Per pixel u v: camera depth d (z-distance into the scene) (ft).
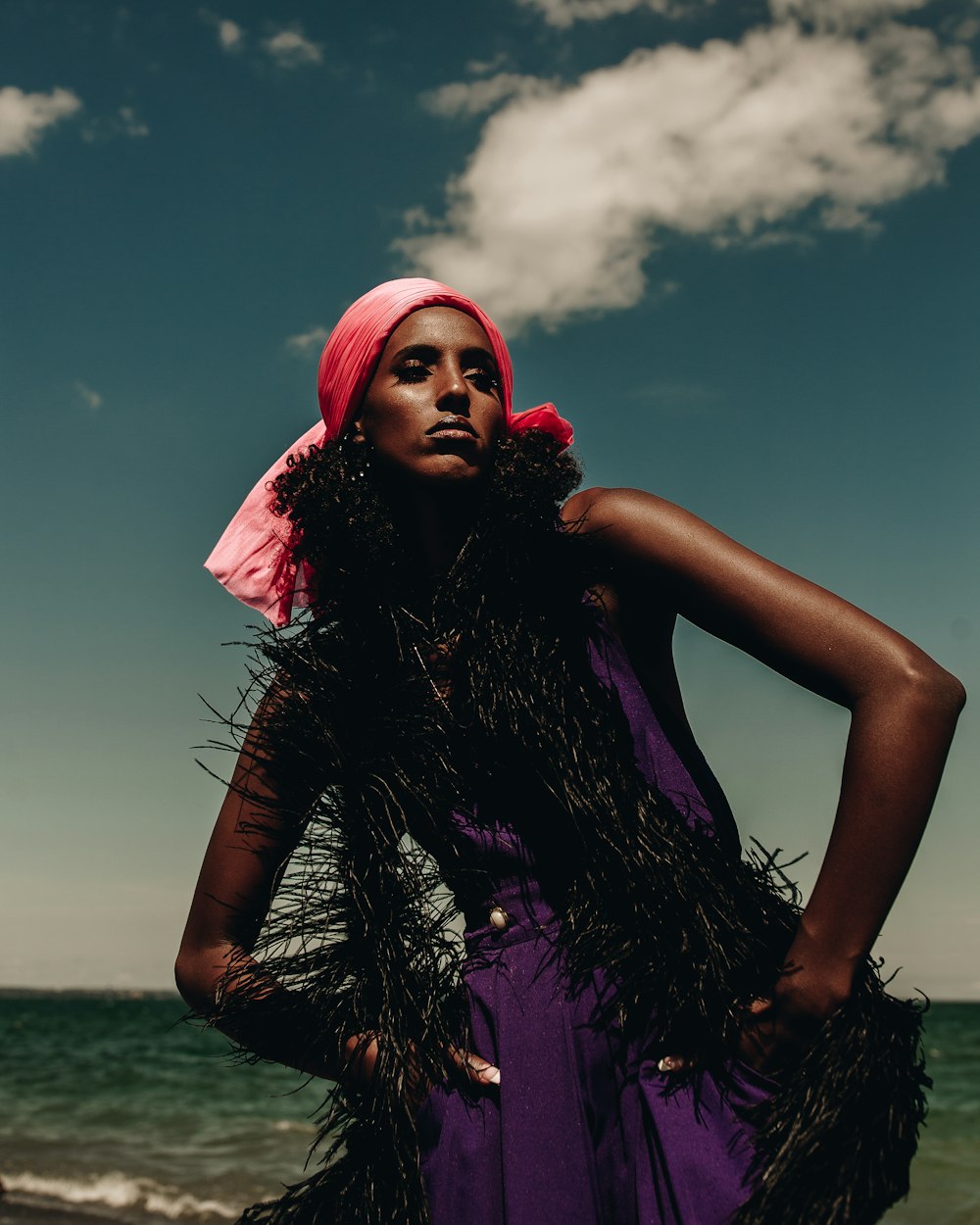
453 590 4.73
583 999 4.21
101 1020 261.65
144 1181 49.11
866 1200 3.82
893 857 3.91
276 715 4.94
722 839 4.38
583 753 4.27
